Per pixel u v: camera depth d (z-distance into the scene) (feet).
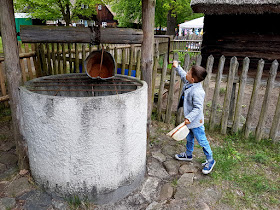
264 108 12.16
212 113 13.44
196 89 8.74
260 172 9.86
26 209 7.38
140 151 8.39
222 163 10.17
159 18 61.16
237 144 12.35
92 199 7.65
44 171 7.72
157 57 14.30
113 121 7.00
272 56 15.23
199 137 9.30
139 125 7.97
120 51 26.53
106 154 7.25
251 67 15.93
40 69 16.80
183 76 10.11
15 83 8.12
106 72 9.74
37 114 7.04
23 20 53.67
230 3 12.81
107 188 7.68
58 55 16.22
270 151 11.73
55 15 40.83
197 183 8.99
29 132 7.61
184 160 10.52
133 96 7.34
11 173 9.04
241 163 10.49
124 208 7.70
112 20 77.46
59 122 6.79
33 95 6.97
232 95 14.43
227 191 8.59
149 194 8.38
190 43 47.11
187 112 9.18
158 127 14.02
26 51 15.88
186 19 79.92
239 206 7.90
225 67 16.51
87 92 10.34
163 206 7.77
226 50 16.19
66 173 7.34
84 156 7.09
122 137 7.38
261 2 12.29
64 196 7.67
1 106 15.29
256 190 8.70
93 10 41.24
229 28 15.74
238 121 13.03
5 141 11.55
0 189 8.20
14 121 8.52
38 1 37.76
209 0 13.28
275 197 8.38
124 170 7.87
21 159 8.97
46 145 7.25
